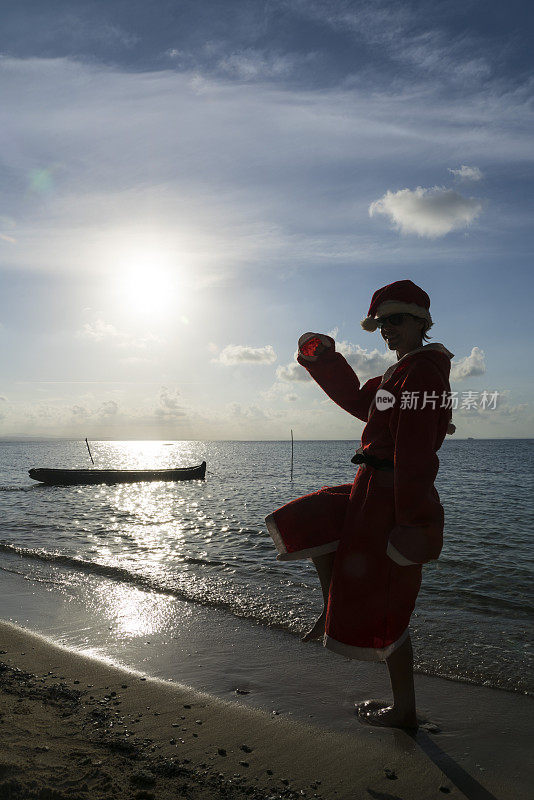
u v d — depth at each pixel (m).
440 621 5.28
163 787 2.28
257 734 2.87
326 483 29.98
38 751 2.50
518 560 8.62
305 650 4.28
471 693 3.49
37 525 12.39
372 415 2.64
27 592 6.14
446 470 41.88
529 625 5.15
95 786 2.21
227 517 14.45
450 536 11.27
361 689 3.52
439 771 2.51
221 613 5.34
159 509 16.48
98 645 4.39
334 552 2.70
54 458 77.88
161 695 3.39
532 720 3.08
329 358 2.97
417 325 2.69
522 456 77.31
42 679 3.61
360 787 2.37
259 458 79.56
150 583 6.57
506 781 2.43
